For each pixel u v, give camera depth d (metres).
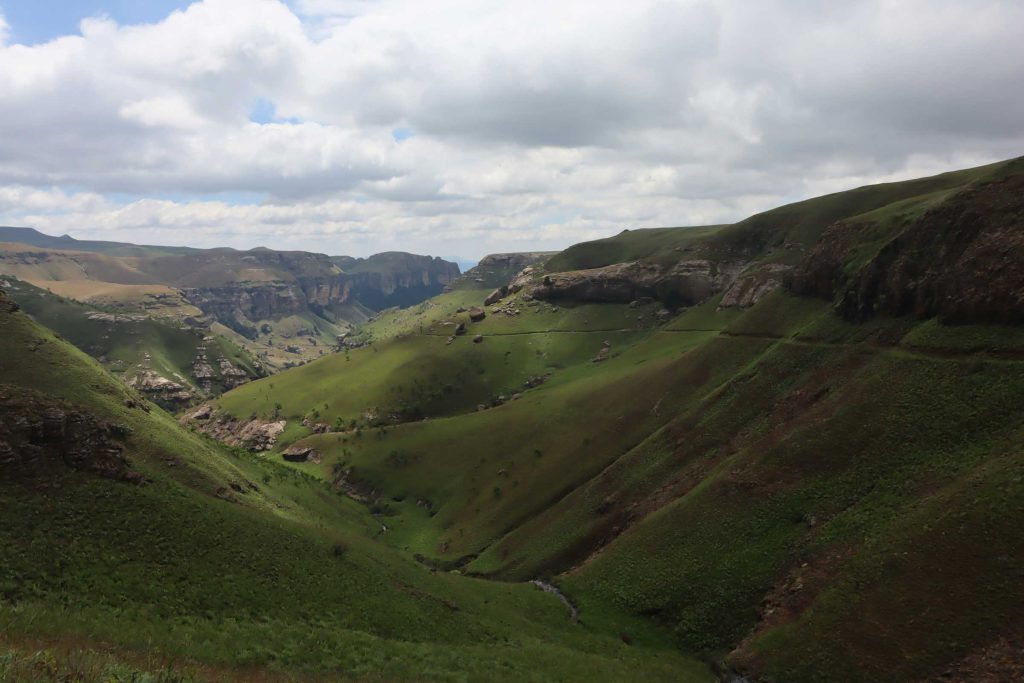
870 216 144.88
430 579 76.62
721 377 136.25
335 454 192.00
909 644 51.03
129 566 44.06
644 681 54.56
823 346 112.81
